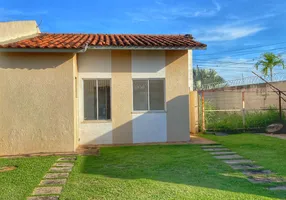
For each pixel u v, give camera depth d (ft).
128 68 38.93
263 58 79.51
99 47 35.78
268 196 17.47
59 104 32.07
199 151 32.12
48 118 31.86
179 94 39.96
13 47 30.01
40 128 31.68
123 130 38.83
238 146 34.45
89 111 38.47
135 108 39.37
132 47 36.52
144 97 39.50
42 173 22.70
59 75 32.09
